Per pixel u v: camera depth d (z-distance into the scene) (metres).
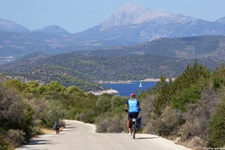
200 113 25.23
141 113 42.16
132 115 27.72
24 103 33.38
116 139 27.48
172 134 29.91
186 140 24.88
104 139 27.67
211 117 23.00
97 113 132.00
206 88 28.02
